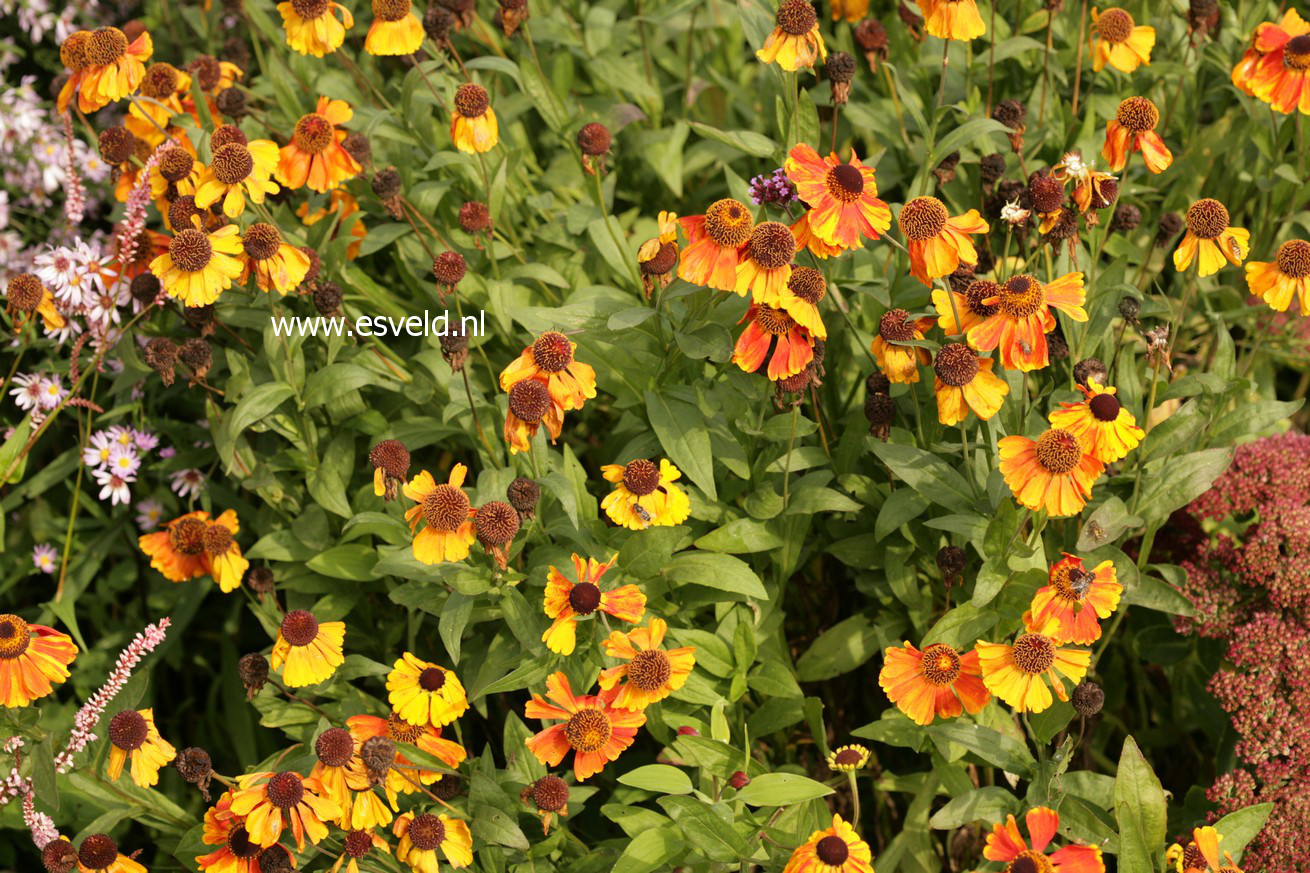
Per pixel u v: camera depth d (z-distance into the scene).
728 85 3.92
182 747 3.87
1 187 4.08
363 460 3.37
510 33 3.41
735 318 2.76
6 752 2.65
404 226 3.26
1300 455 3.07
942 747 2.67
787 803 2.47
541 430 2.69
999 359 2.75
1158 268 3.49
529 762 2.69
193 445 3.55
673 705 2.87
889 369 2.58
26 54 4.54
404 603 2.84
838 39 3.78
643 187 3.97
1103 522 2.54
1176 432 2.71
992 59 3.34
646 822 2.60
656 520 2.61
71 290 3.14
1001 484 2.60
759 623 2.98
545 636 2.47
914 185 3.38
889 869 2.86
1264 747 2.84
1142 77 3.61
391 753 2.36
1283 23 3.13
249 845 2.43
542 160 3.95
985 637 2.77
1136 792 2.41
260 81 3.81
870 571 3.06
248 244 2.78
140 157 3.27
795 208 2.70
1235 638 2.93
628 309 2.72
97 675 3.61
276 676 3.01
